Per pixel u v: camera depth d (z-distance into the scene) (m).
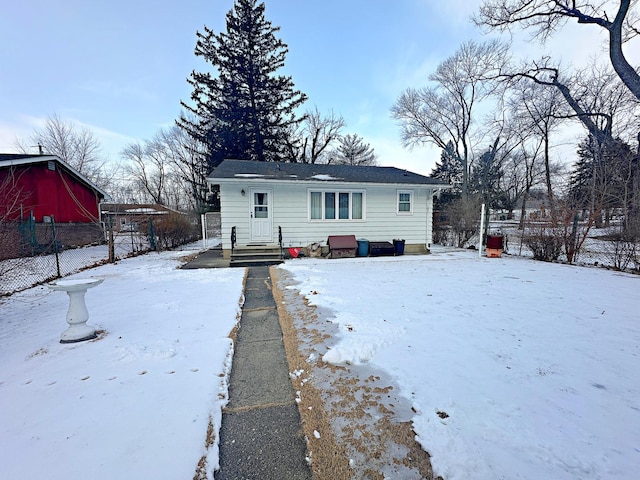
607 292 5.55
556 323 3.94
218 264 9.27
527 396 2.34
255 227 10.55
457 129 24.58
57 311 4.79
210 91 20.28
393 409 2.20
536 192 27.36
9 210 7.59
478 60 21.56
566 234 9.21
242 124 20.64
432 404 2.25
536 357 3.00
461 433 1.93
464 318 4.13
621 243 8.23
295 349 3.27
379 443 1.87
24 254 8.28
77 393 2.43
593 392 2.40
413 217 11.91
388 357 3.02
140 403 2.30
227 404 2.38
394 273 7.47
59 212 14.02
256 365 3.04
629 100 16.30
